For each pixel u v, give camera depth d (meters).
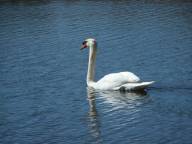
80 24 42.03
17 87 28.12
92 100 25.95
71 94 26.92
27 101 26.12
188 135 21.39
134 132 21.91
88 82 28.25
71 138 21.62
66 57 33.44
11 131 22.59
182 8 46.47
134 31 39.12
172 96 25.92
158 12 45.19
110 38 37.50
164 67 30.45
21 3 52.34
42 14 46.44
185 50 33.66
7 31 40.56
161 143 20.75
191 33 38.00
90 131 22.22
